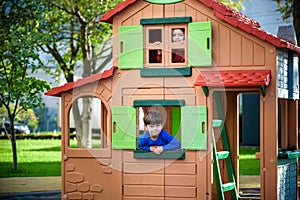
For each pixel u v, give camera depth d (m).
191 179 5.35
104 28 10.53
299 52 5.93
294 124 6.19
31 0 9.39
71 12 10.41
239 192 6.31
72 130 15.98
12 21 9.26
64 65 11.09
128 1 5.53
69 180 5.59
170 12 5.50
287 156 5.52
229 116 6.01
